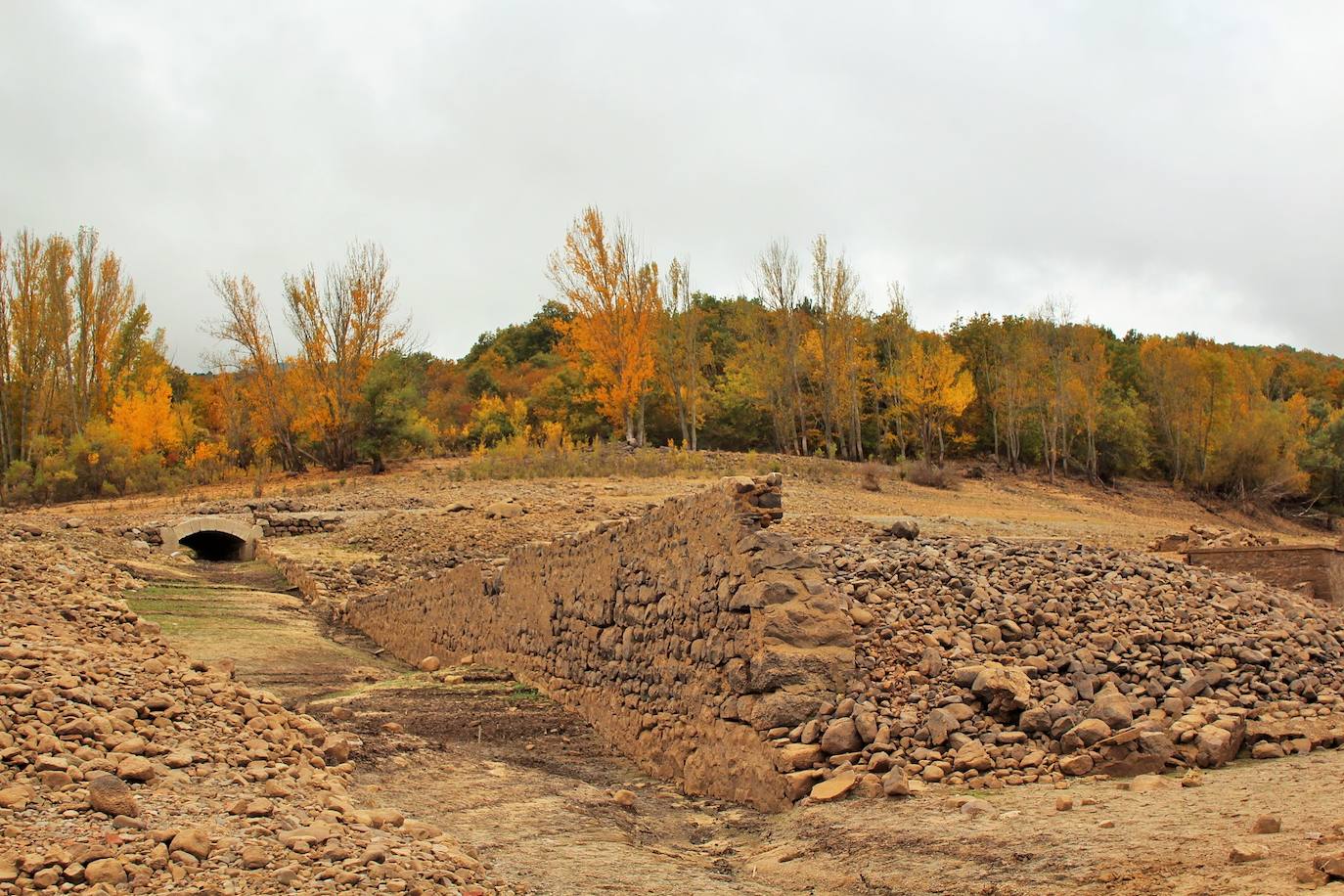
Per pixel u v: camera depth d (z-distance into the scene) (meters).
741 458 41.84
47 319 46.03
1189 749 8.14
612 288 45.50
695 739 10.01
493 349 85.31
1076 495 46.12
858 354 53.00
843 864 6.79
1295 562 15.69
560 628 13.40
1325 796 6.57
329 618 20.62
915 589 10.84
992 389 54.56
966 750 8.41
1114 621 10.45
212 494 36.16
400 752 10.04
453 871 6.29
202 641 16.34
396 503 31.55
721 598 9.87
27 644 8.73
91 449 39.31
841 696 9.09
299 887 5.45
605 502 31.00
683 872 7.19
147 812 6.10
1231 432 50.38
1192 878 5.29
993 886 5.82
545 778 9.97
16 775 6.16
